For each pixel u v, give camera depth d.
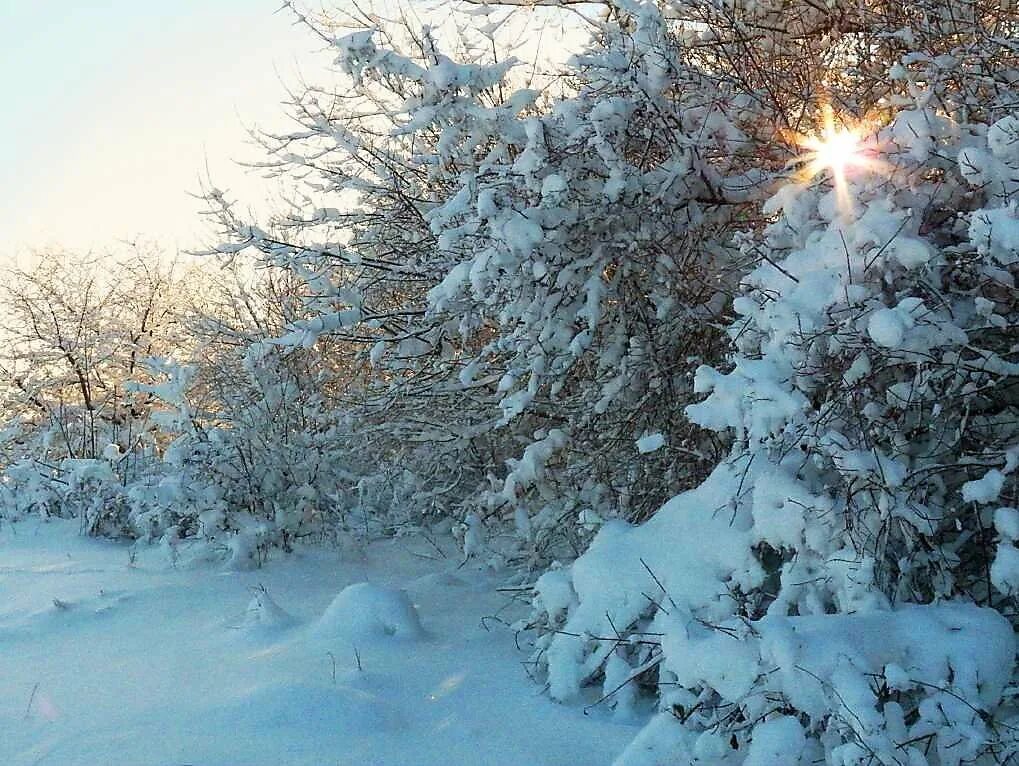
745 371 4.02
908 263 3.99
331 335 7.69
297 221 7.62
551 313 5.91
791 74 6.03
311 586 6.88
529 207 5.54
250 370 8.20
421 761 3.77
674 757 3.44
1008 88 4.95
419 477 8.31
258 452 8.09
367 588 5.55
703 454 5.83
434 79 5.74
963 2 5.27
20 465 9.74
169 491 7.77
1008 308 4.34
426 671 4.80
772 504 4.18
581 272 5.90
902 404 4.12
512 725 4.11
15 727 4.20
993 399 4.50
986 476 3.87
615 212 5.75
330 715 4.12
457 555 7.81
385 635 5.33
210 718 4.14
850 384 3.97
